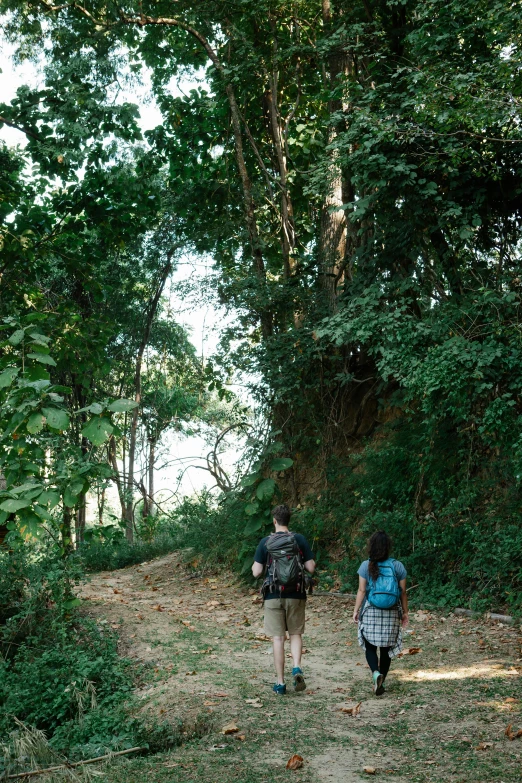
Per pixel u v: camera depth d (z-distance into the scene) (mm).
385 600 6430
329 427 14742
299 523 13656
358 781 4578
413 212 11320
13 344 6102
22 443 6242
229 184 17266
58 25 16016
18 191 16875
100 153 16031
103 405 5891
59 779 5281
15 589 9602
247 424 15680
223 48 15906
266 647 8836
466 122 9516
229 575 14172
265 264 18406
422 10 11016
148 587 14531
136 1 15484
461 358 10055
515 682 6531
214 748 5363
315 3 15250
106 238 18484
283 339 13859
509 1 9305
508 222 11383
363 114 10914
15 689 7418
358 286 12617
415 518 11555
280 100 16844
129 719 6402
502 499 11141
